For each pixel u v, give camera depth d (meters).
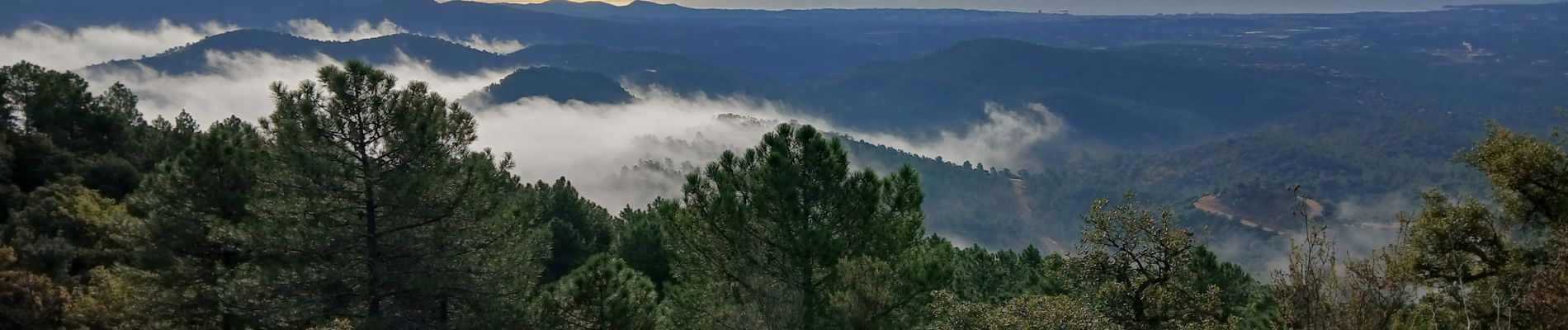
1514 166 14.32
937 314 12.66
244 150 16.02
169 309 15.70
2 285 17.84
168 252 15.82
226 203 16.14
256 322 13.99
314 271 14.09
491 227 14.94
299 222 13.84
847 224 13.99
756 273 13.52
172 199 16.06
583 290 14.31
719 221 13.89
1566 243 10.61
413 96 14.14
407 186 13.76
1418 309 9.51
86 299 17.94
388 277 14.35
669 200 14.84
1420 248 14.72
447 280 14.66
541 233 16.39
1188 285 16.06
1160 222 15.77
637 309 14.65
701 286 14.66
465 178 14.63
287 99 13.61
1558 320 8.70
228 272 15.41
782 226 13.59
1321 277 7.81
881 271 12.71
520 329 14.51
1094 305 15.27
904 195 14.27
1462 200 15.65
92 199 26.02
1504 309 10.05
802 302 12.86
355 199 14.02
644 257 23.66
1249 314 19.12
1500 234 14.67
